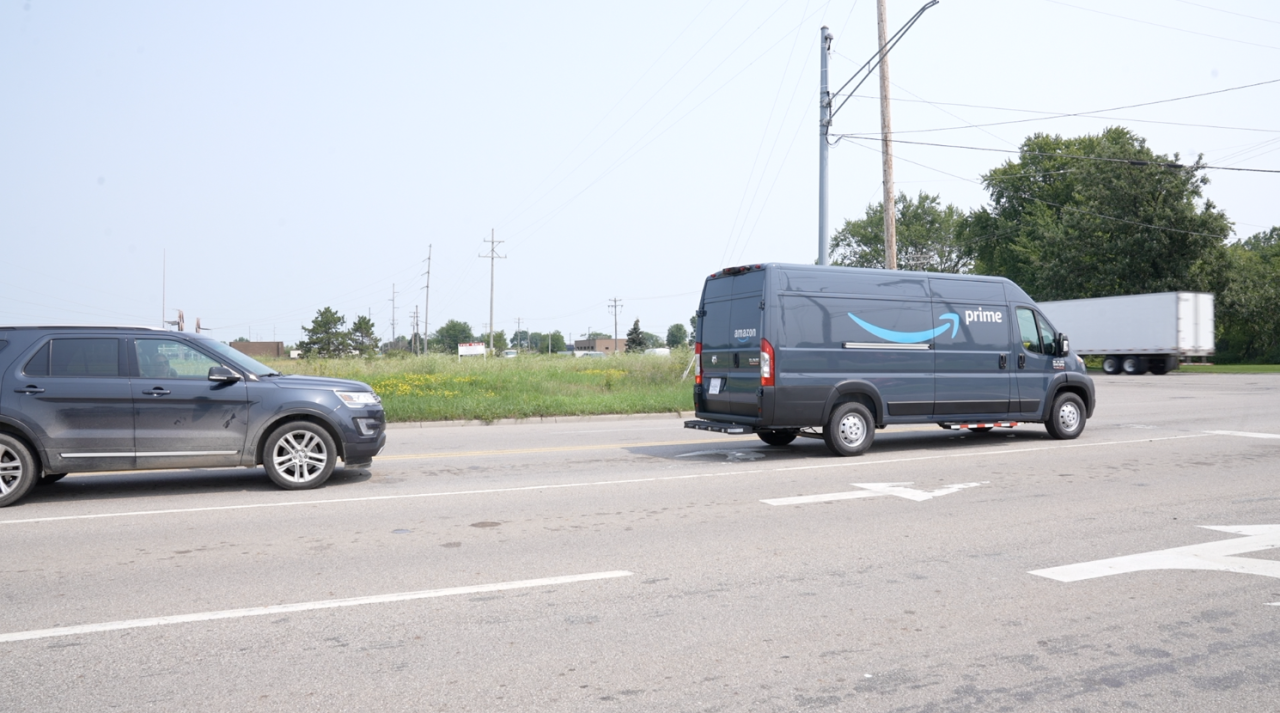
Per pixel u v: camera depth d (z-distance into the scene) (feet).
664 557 19.10
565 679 12.12
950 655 13.03
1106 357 135.64
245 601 15.88
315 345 301.84
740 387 36.19
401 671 12.44
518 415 58.49
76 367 26.94
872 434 36.94
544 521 23.11
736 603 15.66
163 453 27.27
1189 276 149.79
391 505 25.55
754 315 35.50
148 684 12.00
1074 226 164.86
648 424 56.08
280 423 28.76
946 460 34.99
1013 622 14.52
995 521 22.81
